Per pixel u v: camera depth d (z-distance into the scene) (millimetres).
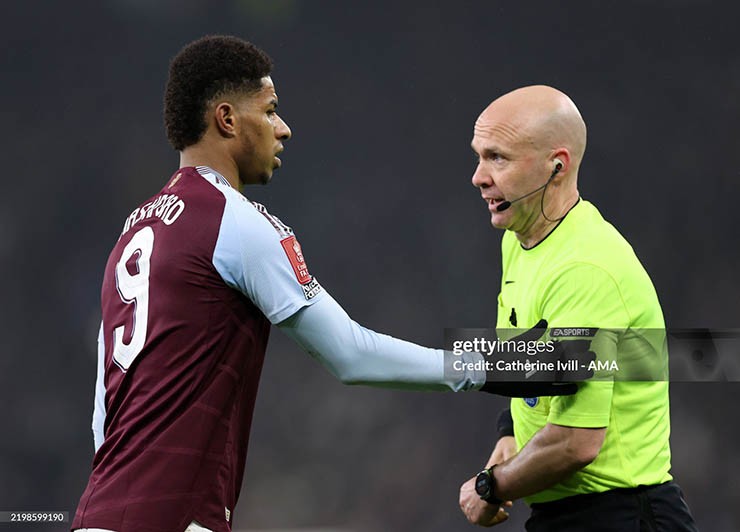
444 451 38281
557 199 10773
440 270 44031
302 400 39281
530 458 10469
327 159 45625
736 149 43875
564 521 10820
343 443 38812
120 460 9031
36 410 40156
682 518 10797
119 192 44281
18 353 41031
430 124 45750
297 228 44906
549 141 10523
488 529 36406
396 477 38312
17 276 42219
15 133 44188
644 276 10703
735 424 37219
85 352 41375
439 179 45469
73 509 38719
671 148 44188
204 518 9031
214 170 9828
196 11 45312
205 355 9102
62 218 43438
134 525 8789
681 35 44531
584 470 10562
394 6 45812
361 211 45000
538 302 10609
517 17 45562
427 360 9633
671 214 43531
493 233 44500
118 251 9758
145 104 45188
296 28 45812
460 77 45875
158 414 9023
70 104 44719
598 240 10547
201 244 9148
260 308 9258
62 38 44781
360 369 9398
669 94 44438
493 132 10602
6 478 38812
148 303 9211
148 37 45531
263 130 9930
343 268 44156
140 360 9141
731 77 44375
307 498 38031
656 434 10812
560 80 45312
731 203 43469
